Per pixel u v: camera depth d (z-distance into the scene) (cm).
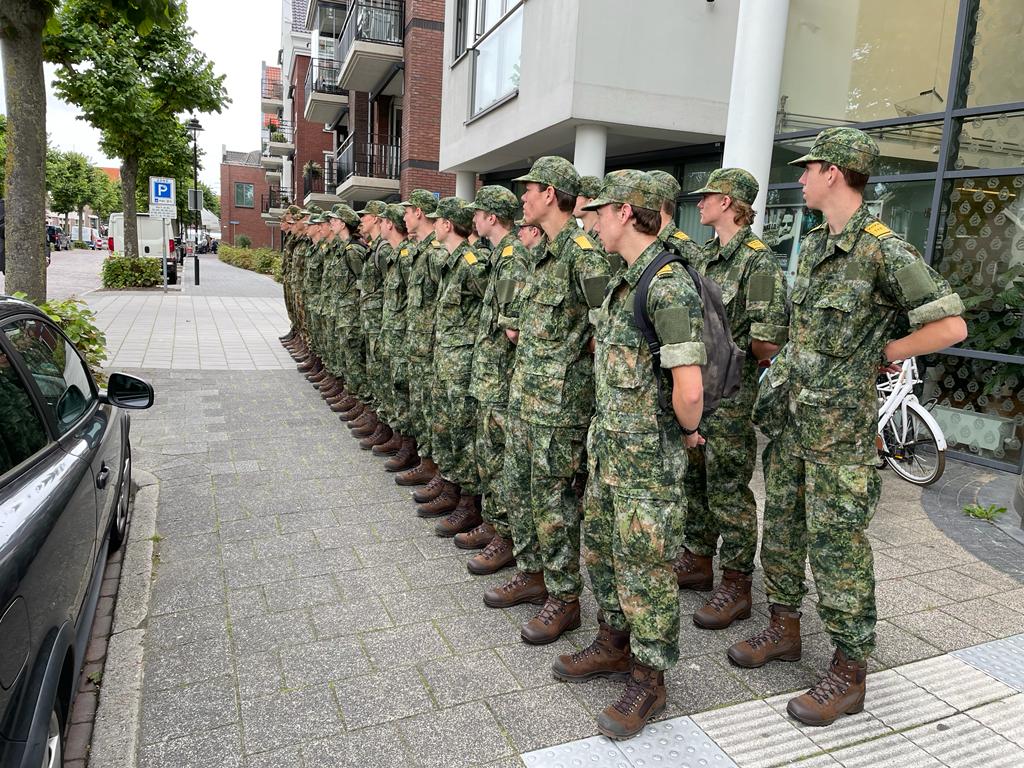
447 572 379
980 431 598
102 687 272
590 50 786
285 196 4259
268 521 439
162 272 2147
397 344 523
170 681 279
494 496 370
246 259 3778
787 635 302
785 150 732
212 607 335
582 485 381
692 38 818
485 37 1073
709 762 241
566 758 242
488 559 379
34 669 174
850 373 258
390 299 530
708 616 331
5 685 156
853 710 268
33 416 242
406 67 1817
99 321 1316
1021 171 560
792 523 290
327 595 350
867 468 259
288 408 732
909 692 284
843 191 261
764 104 637
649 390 243
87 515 257
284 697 271
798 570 295
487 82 1077
